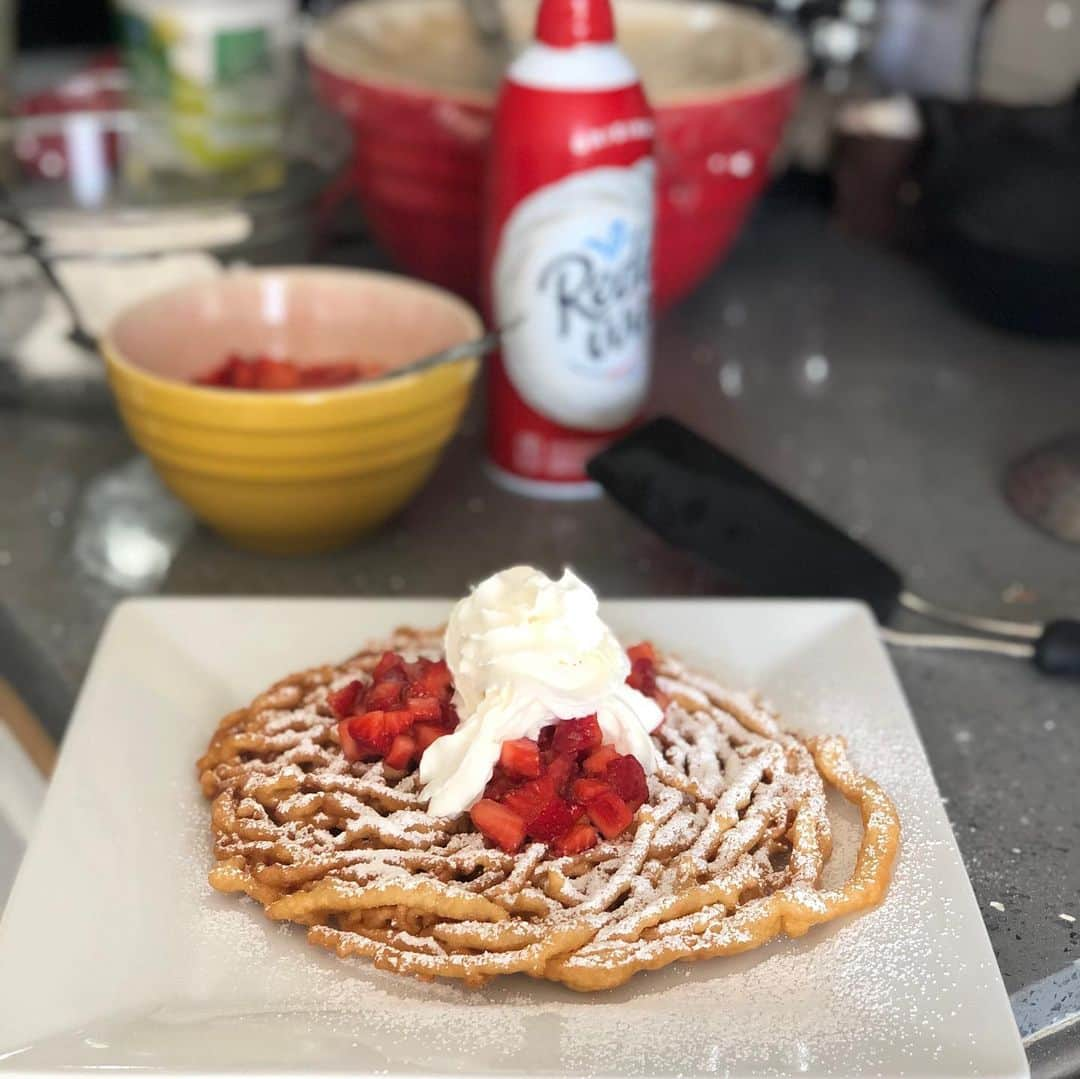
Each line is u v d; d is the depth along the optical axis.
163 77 0.64
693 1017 0.30
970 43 0.75
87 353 0.58
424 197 0.60
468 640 0.36
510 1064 0.28
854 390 0.64
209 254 0.57
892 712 0.39
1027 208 0.62
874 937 0.32
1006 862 0.36
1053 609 0.48
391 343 0.54
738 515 0.47
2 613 0.47
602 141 0.48
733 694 0.39
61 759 0.37
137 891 0.33
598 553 0.51
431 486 0.55
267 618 0.43
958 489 0.56
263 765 0.36
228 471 0.47
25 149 0.63
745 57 0.63
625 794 0.35
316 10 0.88
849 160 0.79
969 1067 0.28
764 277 0.76
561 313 0.50
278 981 0.31
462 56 0.65
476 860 0.33
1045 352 0.69
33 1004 0.30
